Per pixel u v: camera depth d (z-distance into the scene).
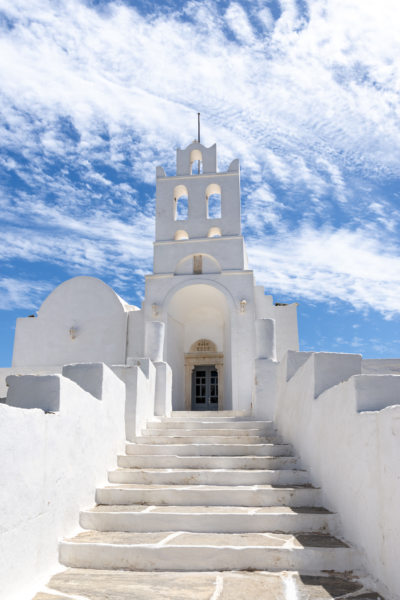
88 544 4.94
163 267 19.36
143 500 6.21
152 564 4.81
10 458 4.12
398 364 13.94
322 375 6.78
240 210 19.81
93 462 6.32
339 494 5.44
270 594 4.13
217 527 5.48
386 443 4.24
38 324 20.02
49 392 5.29
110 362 19.02
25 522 4.31
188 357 21.19
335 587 4.27
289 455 7.75
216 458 7.37
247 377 17.50
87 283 20.14
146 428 9.38
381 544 4.23
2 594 3.87
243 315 18.17
